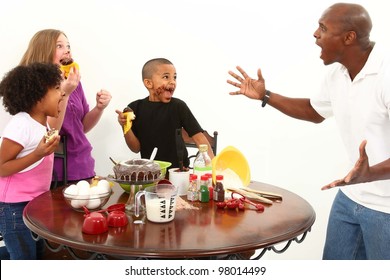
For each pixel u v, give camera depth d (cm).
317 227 247
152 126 184
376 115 143
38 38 186
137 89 226
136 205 124
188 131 184
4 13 198
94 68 217
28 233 153
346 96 155
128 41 221
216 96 240
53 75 149
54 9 207
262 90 179
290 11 236
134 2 219
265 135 247
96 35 215
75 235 109
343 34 142
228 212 130
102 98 193
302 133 243
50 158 159
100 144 225
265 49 240
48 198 144
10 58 202
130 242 104
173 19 227
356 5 144
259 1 236
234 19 236
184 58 232
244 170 158
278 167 248
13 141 140
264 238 108
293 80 241
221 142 245
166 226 116
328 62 153
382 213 148
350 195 160
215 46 236
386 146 146
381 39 229
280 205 139
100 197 128
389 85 134
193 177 142
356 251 166
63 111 166
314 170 245
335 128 239
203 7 231
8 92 146
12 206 149
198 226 117
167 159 183
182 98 235
